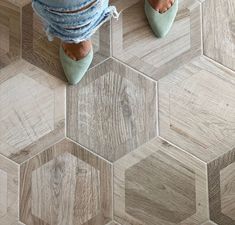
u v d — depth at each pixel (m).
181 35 1.28
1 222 1.22
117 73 1.27
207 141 1.24
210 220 1.21
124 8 1.29
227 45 1.28
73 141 1.25
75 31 1.01
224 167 1.23
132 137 1.24
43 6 0.94
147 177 1.23
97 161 1.24
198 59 1.27
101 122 1.25
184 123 1.25
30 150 1.24
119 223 1.21
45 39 1.28
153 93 1.26
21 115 1.26
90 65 1.27
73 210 1.22
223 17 1.29
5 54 1.28
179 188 1.22
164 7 1.25
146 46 1.28
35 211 1.22
